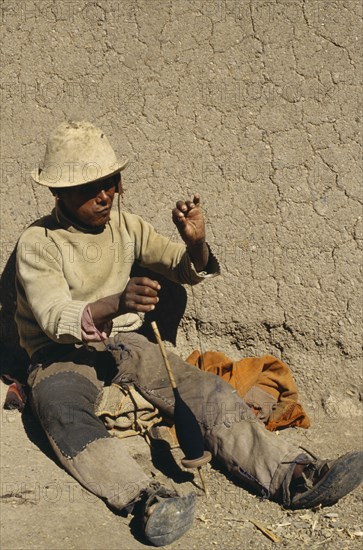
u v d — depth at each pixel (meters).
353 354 4.73
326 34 4.52
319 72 4.55
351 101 4.56
